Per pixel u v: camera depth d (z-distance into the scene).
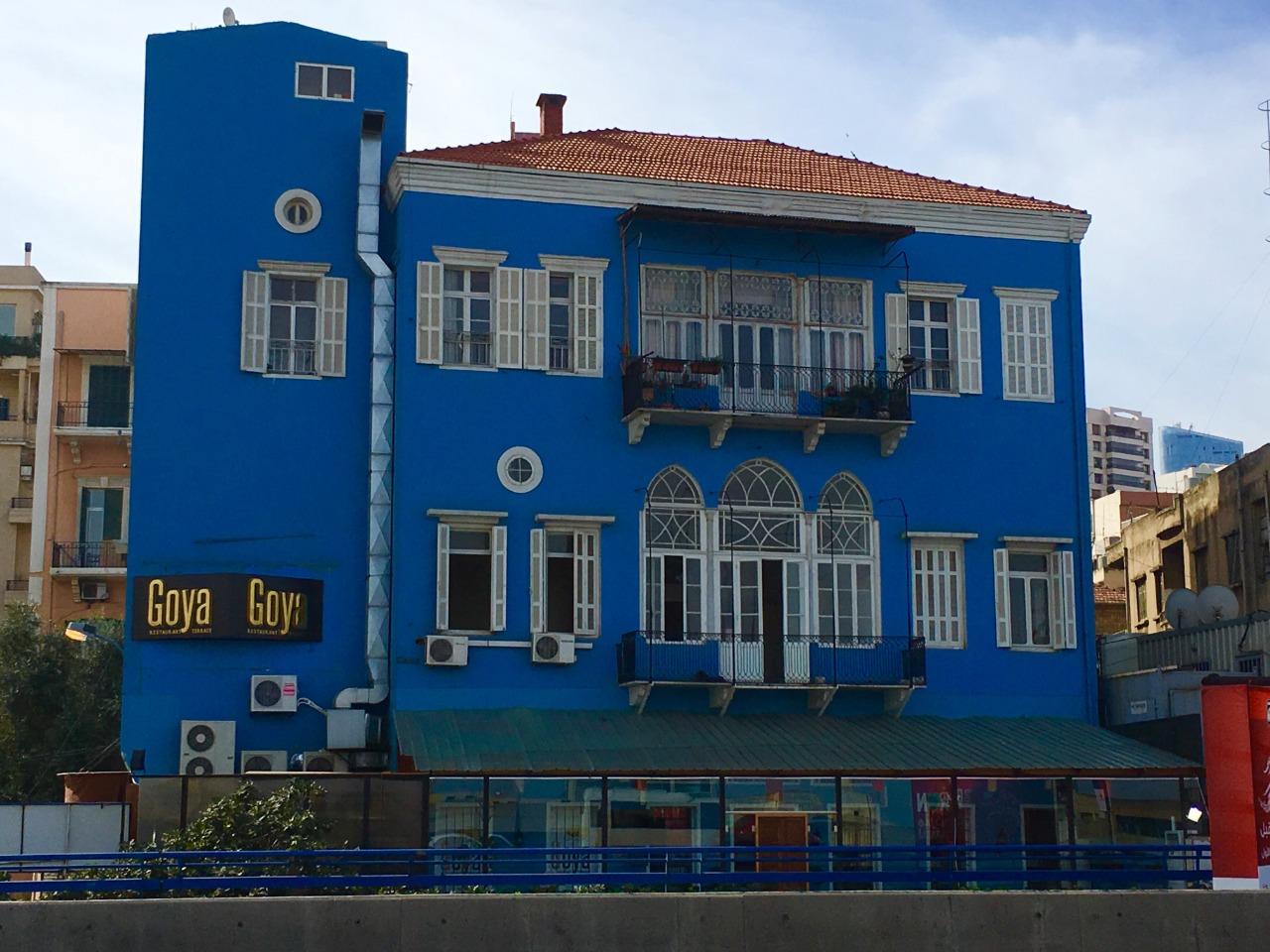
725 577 31.42
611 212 31.95
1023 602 33.00
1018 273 33.97
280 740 29.91
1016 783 29.42
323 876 20.91
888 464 32.56
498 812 27.00
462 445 30.62
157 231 31.31
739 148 35.94
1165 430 136.00
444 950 17.17
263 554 30.53
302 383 31.27
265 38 32.38
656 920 17.58
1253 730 19.19
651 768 27.25
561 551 30.84
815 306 32.56
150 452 30.52
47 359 47.47
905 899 18.03
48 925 16.69
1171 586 48.31
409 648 29.72
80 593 46.31
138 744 29.48
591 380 31.39
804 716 30.81
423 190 31.20
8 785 39.59
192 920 16.89
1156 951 18.19
